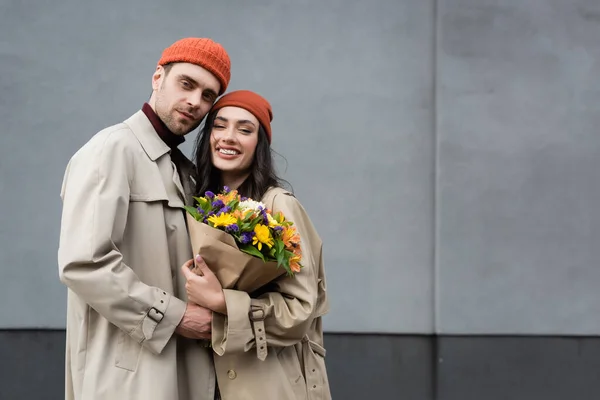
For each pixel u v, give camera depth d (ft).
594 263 20.84
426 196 20.68
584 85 20.81
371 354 18.13
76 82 20.07
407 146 20.62
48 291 20.13
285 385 7.34
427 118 20.66
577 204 20.83
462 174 20.68
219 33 20.26
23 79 19.95
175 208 7.33
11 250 20.04
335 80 20.48
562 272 20.83
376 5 20.49
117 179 6.80
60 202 20.10
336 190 20.48
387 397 14.34
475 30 20.66
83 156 6.93
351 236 20.54
